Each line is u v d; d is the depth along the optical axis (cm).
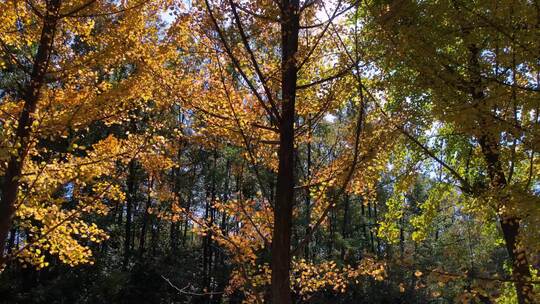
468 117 487
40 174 533
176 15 504
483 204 555
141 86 550
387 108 684
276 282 440
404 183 826
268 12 474
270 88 529
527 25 481
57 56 605
